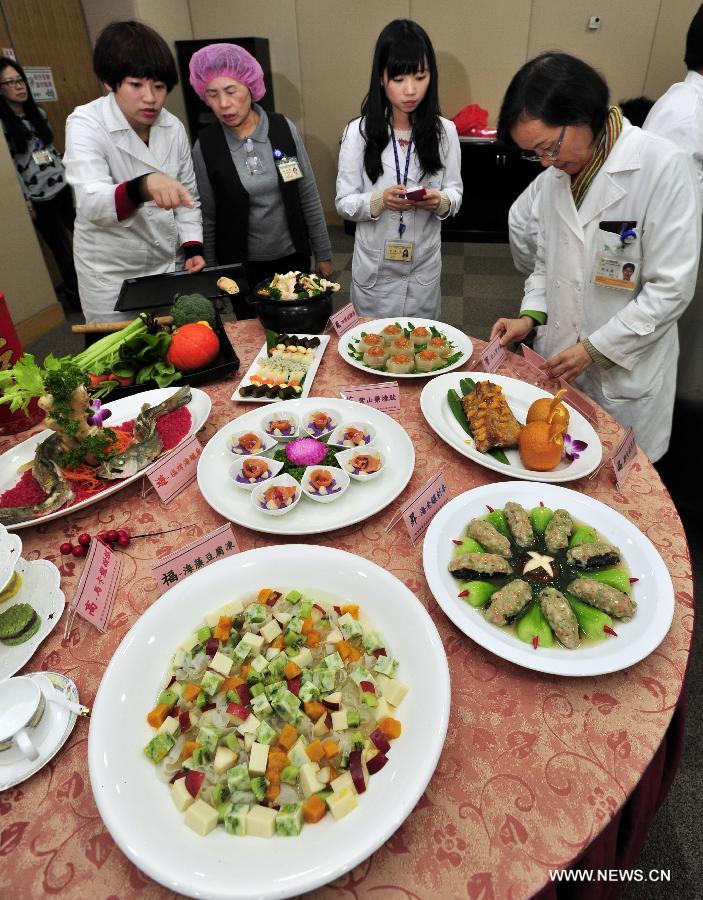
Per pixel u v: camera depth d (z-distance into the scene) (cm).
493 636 90
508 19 494
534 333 201
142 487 128
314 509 119
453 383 158
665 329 158
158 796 72
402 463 129
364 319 202
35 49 403
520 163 520
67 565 109
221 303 230
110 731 76
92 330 173
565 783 74
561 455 131
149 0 457
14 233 375
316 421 142
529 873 66
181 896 65
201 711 82
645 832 106
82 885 66
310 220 275
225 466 132
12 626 94
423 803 73
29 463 133
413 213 238
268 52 511
